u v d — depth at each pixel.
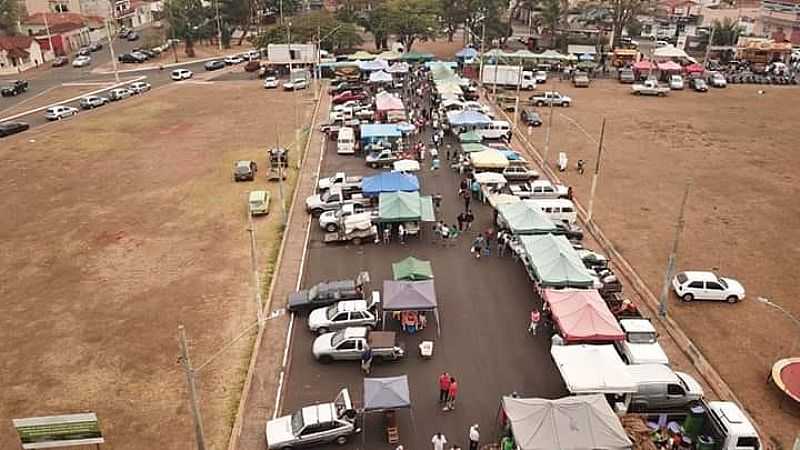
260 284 42.88
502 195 52.97
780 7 135.50
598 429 26.92
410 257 43.53
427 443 29.30
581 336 34.06
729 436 28.02
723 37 130.25
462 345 36.44
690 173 63.84
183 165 66.44
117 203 56.81
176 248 48.22
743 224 52.06
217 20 139.75
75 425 25.86
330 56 118.94
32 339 37.44
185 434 30.08
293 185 60.56
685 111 88.25
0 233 51.22
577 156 68.62
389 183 53.97
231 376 34.12
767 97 97.44
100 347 36.56
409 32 122.31
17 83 101.50
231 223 52.41
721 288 40.62
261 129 79.25
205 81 109.25
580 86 103.19
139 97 97.88
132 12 171.12
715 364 34.81
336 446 29.38
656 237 49.56
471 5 129.50
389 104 79.81
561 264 40.12
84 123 83.06
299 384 33.41
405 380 30.42
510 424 27.62
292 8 162.12
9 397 32.66
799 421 30.77
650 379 31.17
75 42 141.12
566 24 136.25
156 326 38.47
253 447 29.36
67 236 50.47
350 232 48.38
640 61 110.81
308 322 38.16
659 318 39.00
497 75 99.44
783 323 38.62
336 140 74.31
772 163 67.06
